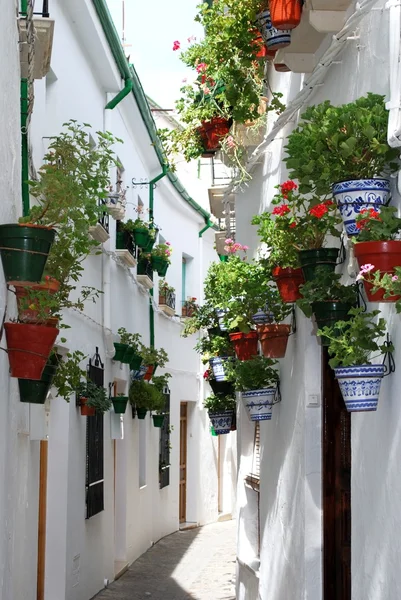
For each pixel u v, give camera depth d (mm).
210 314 12109
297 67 6387
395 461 4344
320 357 6555
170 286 18688
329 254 5168
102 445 12250
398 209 4305
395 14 4160
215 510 21609
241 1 6715
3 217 5020
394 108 4098
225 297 7297
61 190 5457
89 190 5832
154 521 17000
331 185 4484
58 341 9633
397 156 4332
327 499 6438
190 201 19359
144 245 14445
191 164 21594
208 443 21281
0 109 4859
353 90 5336
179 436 19297
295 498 6848
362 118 4254
